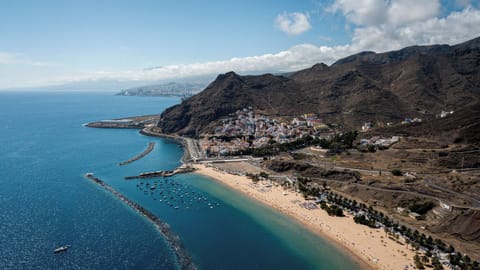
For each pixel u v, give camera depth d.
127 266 143.12
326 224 184.00
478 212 166.62
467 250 149.75
